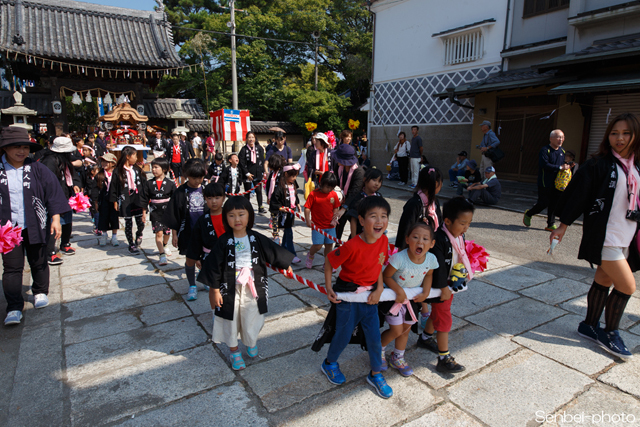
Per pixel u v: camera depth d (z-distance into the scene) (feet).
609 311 10.07
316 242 15.96
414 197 10.25
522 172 38.99
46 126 55.11
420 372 9.40
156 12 61.67
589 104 32.07
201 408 8.14
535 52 36.83
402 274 8.52
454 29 42.19
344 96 86.99
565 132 34.71
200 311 12.71
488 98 40.55
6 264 11.80
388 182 44.47
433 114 46.65
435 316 9.21
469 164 31.58
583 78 29.94
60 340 10.91
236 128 53.06
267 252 9.33
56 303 13.33
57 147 18.31
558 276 15.58
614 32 30.37
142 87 58.44
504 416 7.88
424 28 46.50
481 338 10.83
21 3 52.11
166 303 13.33
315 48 82.79
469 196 31.01
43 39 50.65
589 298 10.62
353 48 85.35
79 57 50.06
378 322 8.50
